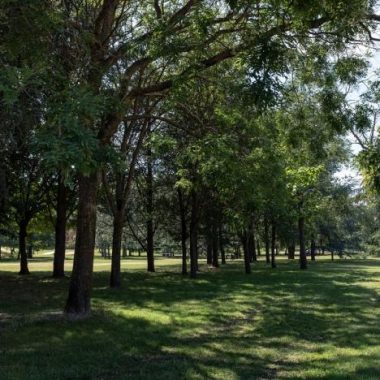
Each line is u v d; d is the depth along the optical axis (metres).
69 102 4.73
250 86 8.53
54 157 4.03
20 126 6.01
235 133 14.46
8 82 4.52
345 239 56.50
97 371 7.86
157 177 28.78
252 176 14.45
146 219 31.16
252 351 9.46
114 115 10.85
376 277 26.77
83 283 12.62
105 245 69.12
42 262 50.84
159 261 54.34
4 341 9.84
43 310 13.88
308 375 7.70
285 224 36.88
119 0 12.59
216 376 7.69
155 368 8.09
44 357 8.64
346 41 10.00
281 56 8.55
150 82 17.11
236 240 45.34
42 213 32.19
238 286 21.48
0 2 5.60
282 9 8.63
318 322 12.59
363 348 9.56
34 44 6.21
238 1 9.09
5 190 8.60
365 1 8.95
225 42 12.39
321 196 36.84
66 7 9.42
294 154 15.30
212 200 26.92
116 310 13.85
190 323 12.30
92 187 12.58
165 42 10.41
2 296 17.28
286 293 18.91
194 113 15.58
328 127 12.28
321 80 11.58
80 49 8.71
